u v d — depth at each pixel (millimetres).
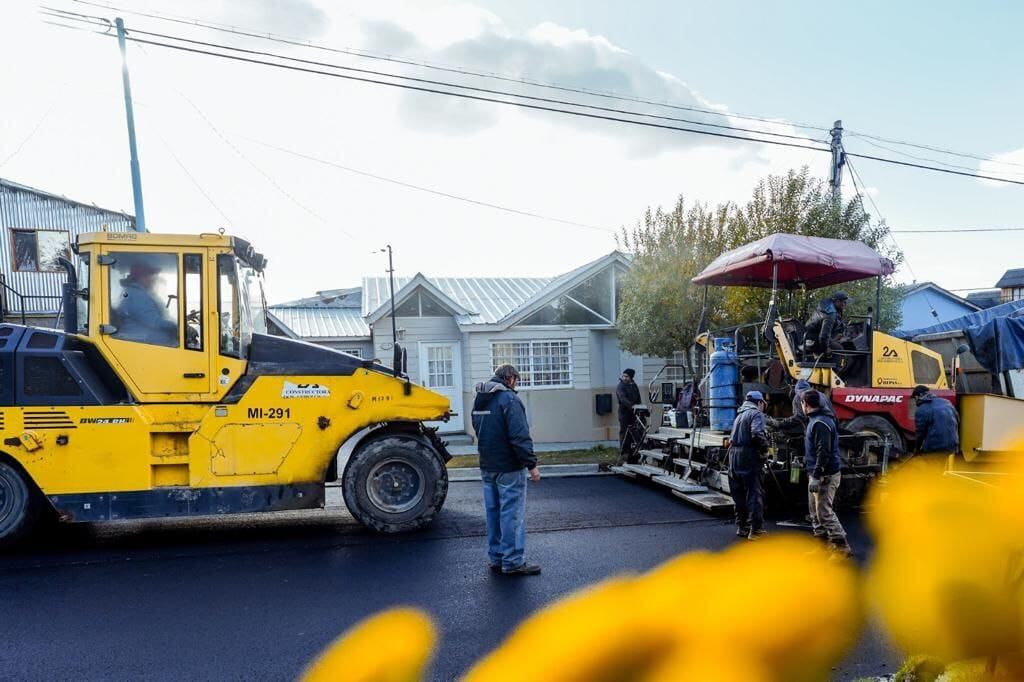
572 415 15305
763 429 6691
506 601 5004
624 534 7023
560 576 5578
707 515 7891
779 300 11242
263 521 7684
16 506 6355
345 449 10852
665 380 15648
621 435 11430
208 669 3967
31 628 4590
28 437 6281
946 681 2736
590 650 3621
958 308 24625
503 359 15195
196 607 4965
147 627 4594
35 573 5777
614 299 15688
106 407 6461
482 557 6184
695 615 3711
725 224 12422
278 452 6793
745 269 9547
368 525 6949
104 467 6434
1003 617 2891
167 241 6750
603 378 15664
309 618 4730
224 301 6824
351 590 5305
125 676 3885
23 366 6344
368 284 18672
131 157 14977
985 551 3215
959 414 9453
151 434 6594
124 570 5852
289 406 6840
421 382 15836
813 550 6148
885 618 3760
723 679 3250
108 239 6676
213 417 6672
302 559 6141
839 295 8836
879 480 8156
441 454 7465
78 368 6445
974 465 7754
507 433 5633
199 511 6605
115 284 6672
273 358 6945
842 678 3449
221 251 6820
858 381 9055
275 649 4230
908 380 9102
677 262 12094
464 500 8875
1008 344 10312
